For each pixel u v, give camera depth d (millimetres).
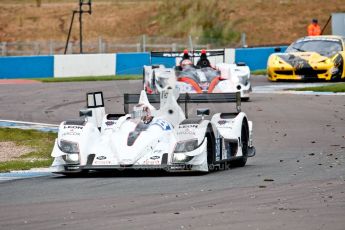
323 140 48031
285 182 31250
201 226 22672
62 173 34656
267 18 136250
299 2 140875
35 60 96250
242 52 101812
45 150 46094
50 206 26578
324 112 60906
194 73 64062
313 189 29172
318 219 23422
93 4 147125
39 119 60125
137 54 100188
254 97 71688
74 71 97750
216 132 35188
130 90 77938
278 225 22641
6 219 24438
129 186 30875
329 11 137875
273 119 57906
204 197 27734
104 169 33250
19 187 31500
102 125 36094
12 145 48188
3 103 70062
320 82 83625
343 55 83062
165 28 135625
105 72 98875
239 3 140125
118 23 138750
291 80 85812
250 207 25562
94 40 133250
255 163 38938
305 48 85812
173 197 27875
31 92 78000
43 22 139875
